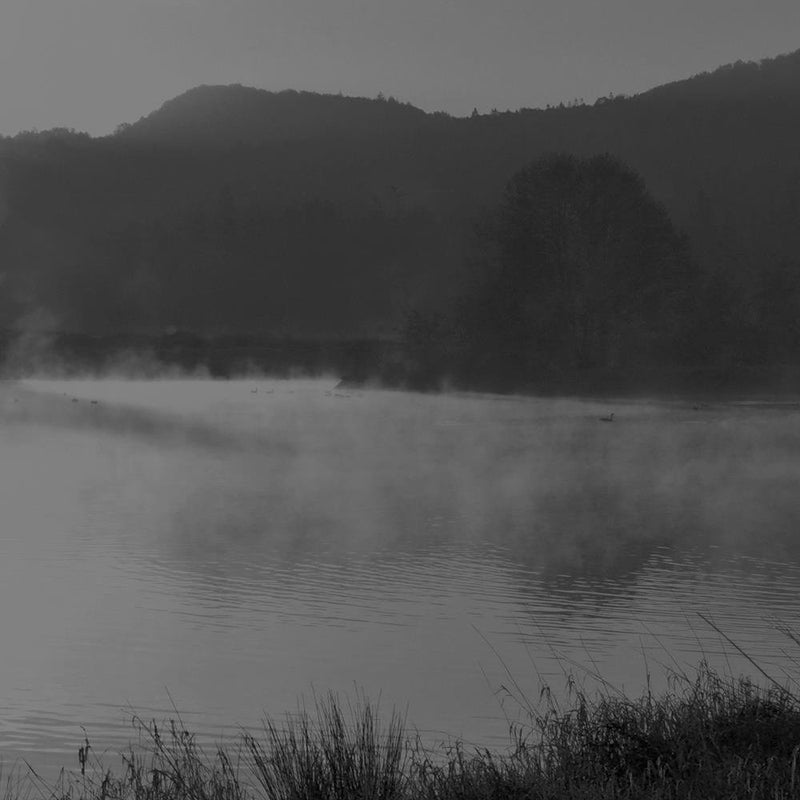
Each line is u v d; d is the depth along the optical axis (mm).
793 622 24250
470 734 16828
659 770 12531
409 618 24328
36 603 25547
